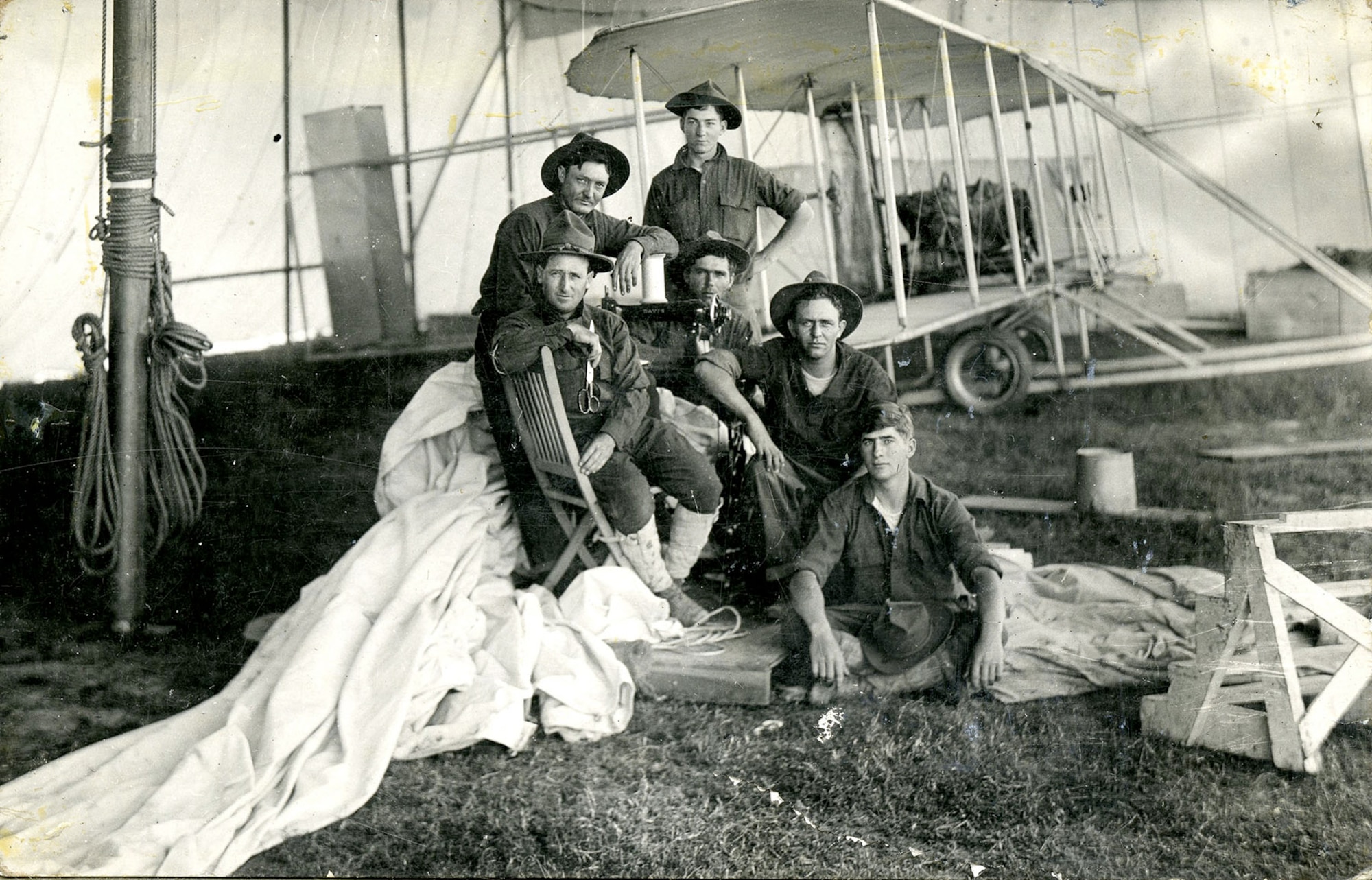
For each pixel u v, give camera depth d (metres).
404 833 2.90
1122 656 3.35
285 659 3.31
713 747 3.19
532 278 3.50
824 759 3.20
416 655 3.13
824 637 3.39
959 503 3.58
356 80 3.76
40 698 3.39
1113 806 3.15
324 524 3.62
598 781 3.06
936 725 3.28
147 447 3.63
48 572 3.55
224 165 3.76
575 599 3.43
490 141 3.75
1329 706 3.20
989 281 3.82
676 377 3.65
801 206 3.78
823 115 3.79
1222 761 3.22
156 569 3.56
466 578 3.38
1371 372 3.75
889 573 3.50
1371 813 3.09
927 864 2.99
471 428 3.70
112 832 2.88
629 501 3.45
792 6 3.69
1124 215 3.86
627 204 3.76
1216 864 3.03
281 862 2.81
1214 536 3.62
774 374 3.62
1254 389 3.71
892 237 3.81
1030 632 3.38
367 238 3.74
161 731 3.20
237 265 3.75
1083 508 3.62
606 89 3.75
